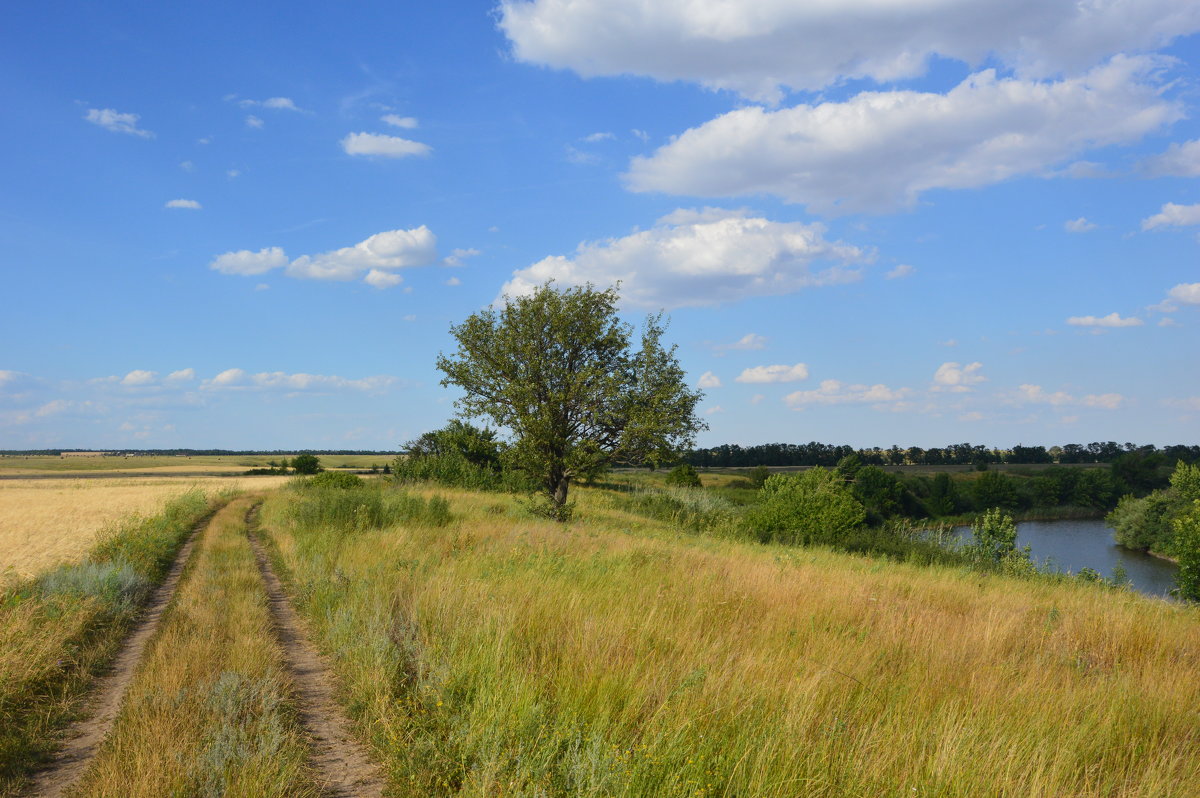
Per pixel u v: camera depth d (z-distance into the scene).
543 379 21.53
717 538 20.97
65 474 100.50
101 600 9.88
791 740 4.28
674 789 3.80
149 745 4.82
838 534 22.28
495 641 6.27
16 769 4.89
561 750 4.51
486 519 20.70
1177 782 4.16
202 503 31.98
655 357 22.22
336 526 18.16
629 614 7.33
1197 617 9.89
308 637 8.67
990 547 21.34
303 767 4.75
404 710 5.42
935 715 4.92
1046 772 4.15
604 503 33.41
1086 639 7.80
